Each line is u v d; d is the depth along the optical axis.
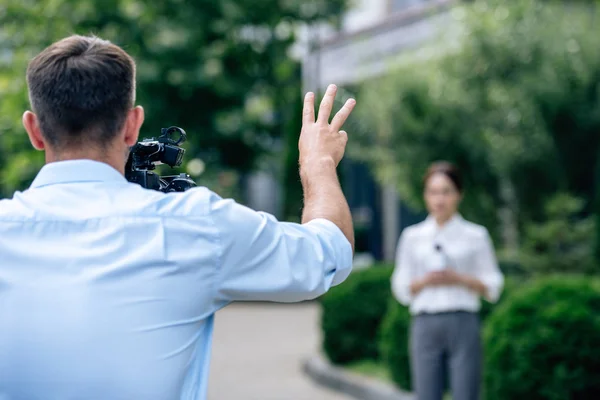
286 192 21.00
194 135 18.53
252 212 2.26
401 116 12.19
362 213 22.78
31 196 2.22
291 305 20.62
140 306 2.09
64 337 2.06
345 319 11.02
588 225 11.30
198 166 11.57
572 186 11.98
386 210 21.14
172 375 2.11
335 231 2.36
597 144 11.76
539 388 6.88
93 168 2.22
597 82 11.54
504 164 11.49
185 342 2.14
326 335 11.15
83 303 2.07
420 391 6.48
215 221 2.19
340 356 11.12
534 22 11.73
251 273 2.21
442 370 6.51
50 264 2.12
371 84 12.90
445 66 12.06
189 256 2.15
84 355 2.05
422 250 6.61
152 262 2.12
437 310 6.40
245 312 19.22
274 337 15.36
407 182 12.62
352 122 13.23
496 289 6.58
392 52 16.62
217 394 10.45
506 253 11.88
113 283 2.10
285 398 10.20
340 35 19.45
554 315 6.85
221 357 13.23
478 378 6.43
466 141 11.93
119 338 2.07
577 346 6.80
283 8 19.09
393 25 17.66
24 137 10.61
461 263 6.59
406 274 6.65
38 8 11.09
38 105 2.23
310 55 20.22
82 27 13.84
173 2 17.92
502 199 12.25
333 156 2.50
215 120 18.64
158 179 2.50
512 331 7.01
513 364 6.98
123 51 2.29
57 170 2.22
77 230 2.15
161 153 2.55
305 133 2.54
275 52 19.20
